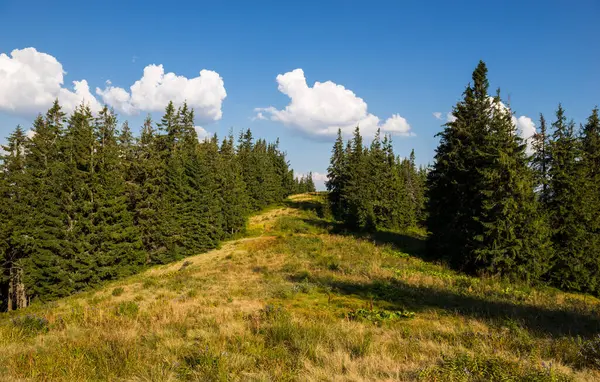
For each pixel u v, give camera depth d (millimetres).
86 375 5941
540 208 24484
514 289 19625
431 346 7938
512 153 24172
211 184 48688
